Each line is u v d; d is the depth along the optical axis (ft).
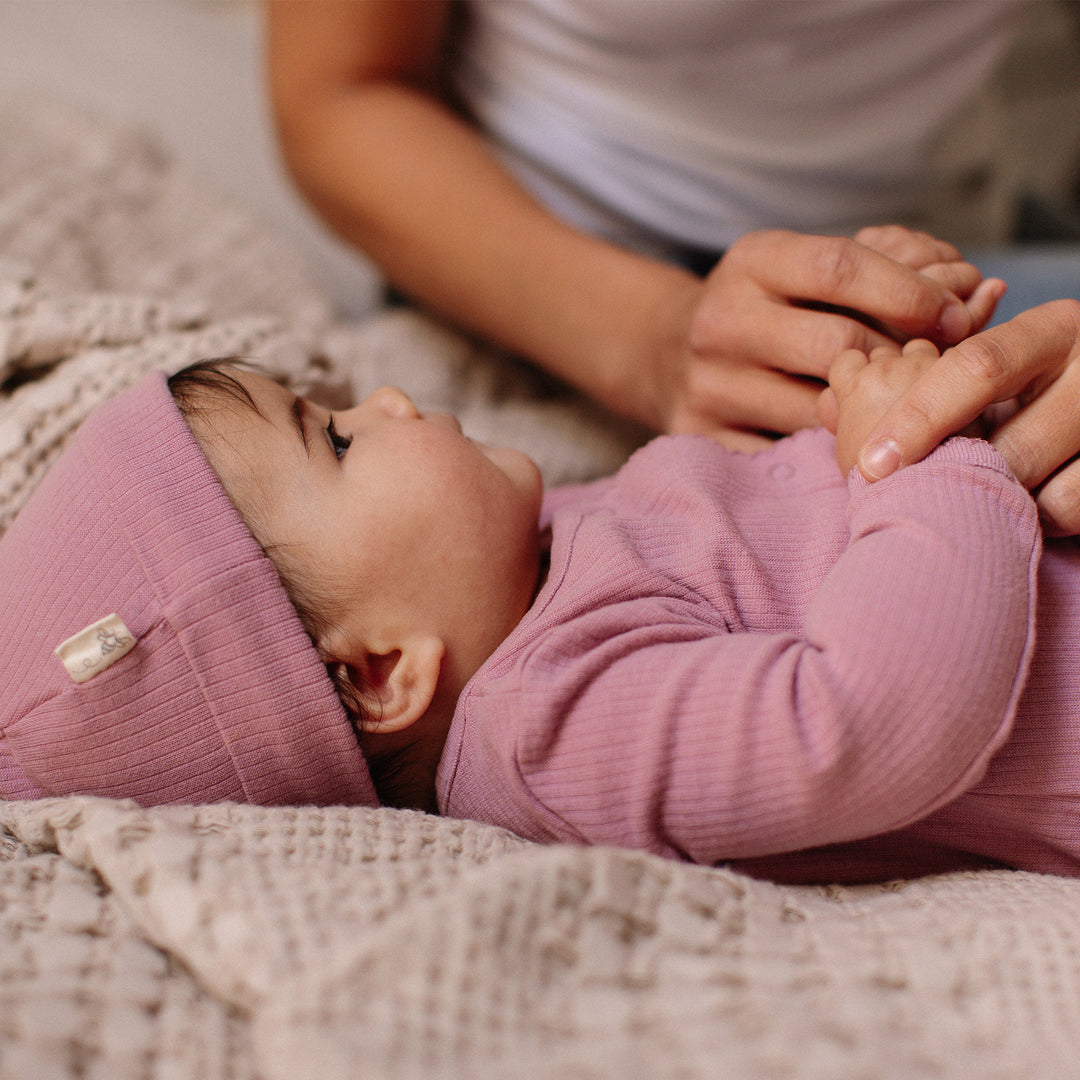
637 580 1.94
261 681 1.87
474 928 1.31
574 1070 1.20
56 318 2.47
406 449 2.07
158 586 1.86
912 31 3.35
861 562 1.69
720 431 2.41
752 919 1.46
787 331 2.09
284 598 1.89
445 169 3.03
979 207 4.42
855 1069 1.19
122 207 3.94
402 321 3.58
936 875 1.80
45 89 4.50
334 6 3.11
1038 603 1.82
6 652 1.93
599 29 3.19
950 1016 1.33
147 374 2.19
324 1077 1.17
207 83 4.75
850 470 1.90
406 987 1.26
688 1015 1.28
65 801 1.67
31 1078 1.21
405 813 1.75
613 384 2.74
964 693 1.55
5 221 3.51
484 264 2.92
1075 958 1.41
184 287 3.63
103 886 1.57
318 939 1.36
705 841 1.70
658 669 1.74
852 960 1.40
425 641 2.00
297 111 3.27
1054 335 1.73
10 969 1.36
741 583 1.96
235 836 1.56
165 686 1.86
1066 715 1.77
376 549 1.98
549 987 1.32
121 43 4.76
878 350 2.00
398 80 3.37
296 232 4.59
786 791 1.60
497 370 3.45
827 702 1.57
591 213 3.58
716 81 3.27
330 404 2.70
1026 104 6.23
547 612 1.95
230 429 2.02
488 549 2.07
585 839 1.78
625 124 3.37
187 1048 1.30
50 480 2.04
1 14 4.73
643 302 2.64
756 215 3.58
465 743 1.96
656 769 1.68
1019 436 1.76
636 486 2.27
